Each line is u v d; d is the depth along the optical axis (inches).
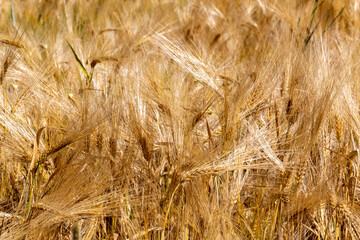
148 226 91.1
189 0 250.2
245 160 89.4
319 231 93.3
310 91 99.1
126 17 236.2
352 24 221.3
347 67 116.0
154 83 97.7
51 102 106.5
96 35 191.0
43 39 199.8
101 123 89.4
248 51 194.7
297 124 93.7
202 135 101.4
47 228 82.0
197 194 89.7
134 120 88.7
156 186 91.2
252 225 92.7
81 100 104.6
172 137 92.5
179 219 89.5
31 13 261.1
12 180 102.5
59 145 85.6
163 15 231.1
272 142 95.9
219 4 266.7
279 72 104.1
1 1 268.2
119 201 88.0
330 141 104.0
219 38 193.6
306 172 100.3
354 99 114.2
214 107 112.5
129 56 130.9
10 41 126.0
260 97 97.0
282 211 94.2
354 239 88.4
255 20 236.2
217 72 118.3
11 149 90.0
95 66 144.5
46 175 97.1
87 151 91.7
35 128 98.3
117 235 88.9
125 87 95.9
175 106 91.8
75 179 84.5
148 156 89.4
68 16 235.6
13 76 118.1
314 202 86.0
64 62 140.2
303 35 161.6
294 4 223.1
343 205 85.5
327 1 240.8
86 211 80.4
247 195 100.7
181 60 105.7
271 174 100.2
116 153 92.0
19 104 104.3
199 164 84.7
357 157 100.8
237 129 94.4
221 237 84.5
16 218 85.4
